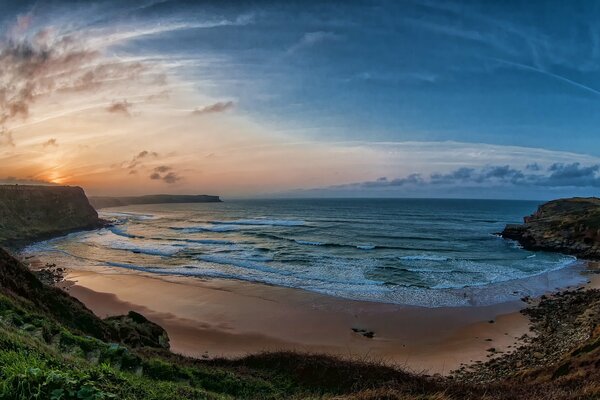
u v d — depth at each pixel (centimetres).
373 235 7494
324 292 3189
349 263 4591
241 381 1245
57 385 453
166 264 4397
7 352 528
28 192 7944
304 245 6100
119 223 10706
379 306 2828
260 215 13562
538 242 6119
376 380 1327
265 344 2142
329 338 2248
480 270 4262
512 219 11544
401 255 5266
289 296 3067
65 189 9331
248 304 2858
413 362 1934
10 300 1184
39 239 6869
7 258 1612
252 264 4422
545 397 1032
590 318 2333
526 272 4191
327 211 15412
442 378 1557
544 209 8400
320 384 1332
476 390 1241
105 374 630
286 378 1370
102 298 2994
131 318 1959
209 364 1498
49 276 3691
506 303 2941
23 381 426
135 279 3606
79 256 4969
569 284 3619
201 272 3944
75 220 8844
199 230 8488
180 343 2136
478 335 2308
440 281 3666
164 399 666
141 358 1152
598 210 6284
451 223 10169
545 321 2498
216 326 2417
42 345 700
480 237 7338
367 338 2255
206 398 872
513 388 1234
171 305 2833
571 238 5812
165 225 9875
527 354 1973
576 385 1152
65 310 1587
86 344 1091
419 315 2648
